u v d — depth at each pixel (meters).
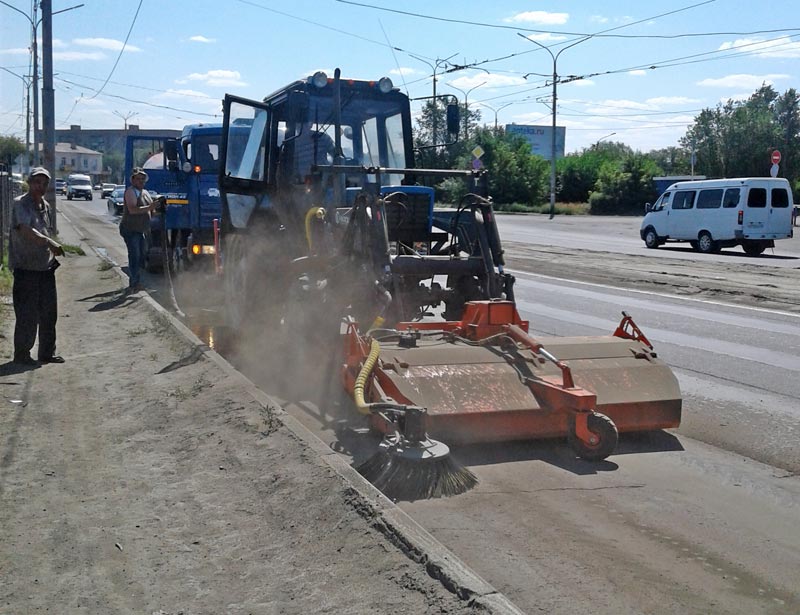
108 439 6.36
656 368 6.55
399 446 5.31
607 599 3.96
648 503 5.18
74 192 70.12
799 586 4.12
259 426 6.30
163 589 4.04
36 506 5.05
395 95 10.02
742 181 26.73
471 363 6.24
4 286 13.62
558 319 12.56
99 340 10.22
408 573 3.91
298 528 4.59
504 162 72.06
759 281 17.75
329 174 9.02
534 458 6.03
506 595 3.99
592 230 41.31
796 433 6.71
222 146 10.70
